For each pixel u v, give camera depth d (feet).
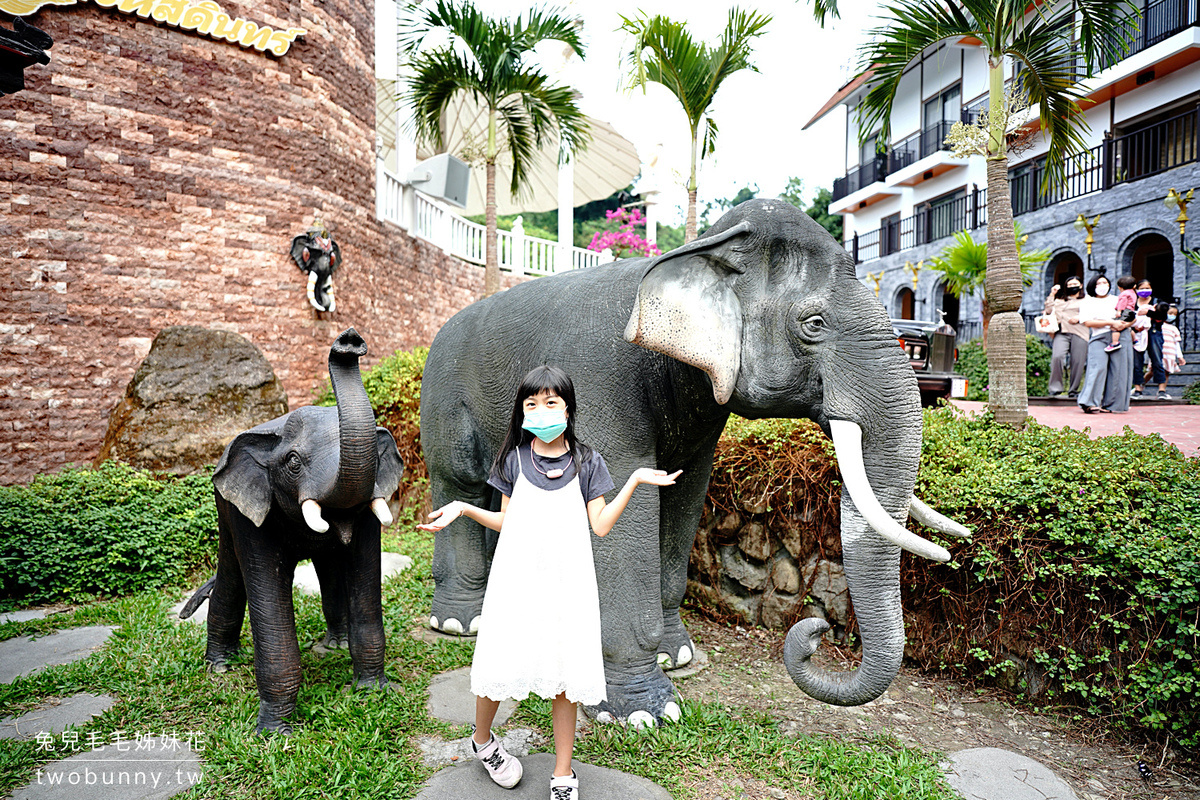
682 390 10.32
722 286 9.37
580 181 67.36
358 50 32.35
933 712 11.09
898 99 74.79
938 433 15.56
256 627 9.86
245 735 9.59
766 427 15.55
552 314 11.60
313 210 29.30
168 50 25.66
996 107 17.16
